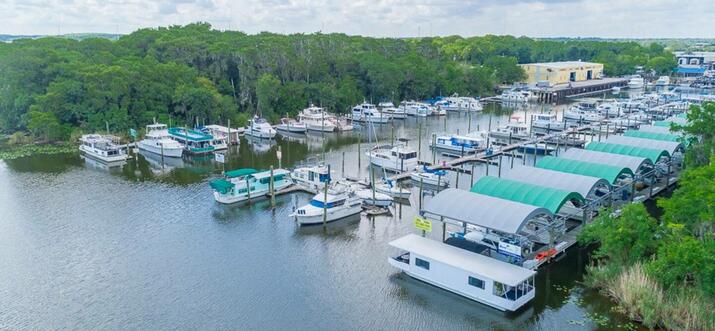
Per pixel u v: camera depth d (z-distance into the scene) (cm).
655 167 7062
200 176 8525
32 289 4703
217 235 5912
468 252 4700
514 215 4762
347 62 16638
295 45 16550
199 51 15112
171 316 4234
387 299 4459
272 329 4038
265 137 11719
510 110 16188
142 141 10494
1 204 6994
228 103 13062
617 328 3931
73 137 11262
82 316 4253
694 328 3706
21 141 11181
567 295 4422
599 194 6538
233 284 4750
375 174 8450
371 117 13725
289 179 7650
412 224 6197
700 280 3828
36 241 5741
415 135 12106
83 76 12025
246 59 14325
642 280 4088
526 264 4734
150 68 13112
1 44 14788
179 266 5125
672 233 4297
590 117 12975
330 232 5984
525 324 4041
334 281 4794
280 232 5997
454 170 8569
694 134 6706
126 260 5262
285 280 4822
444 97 17600
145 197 7338
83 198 7281
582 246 5272
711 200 4094
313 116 12975
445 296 4484
